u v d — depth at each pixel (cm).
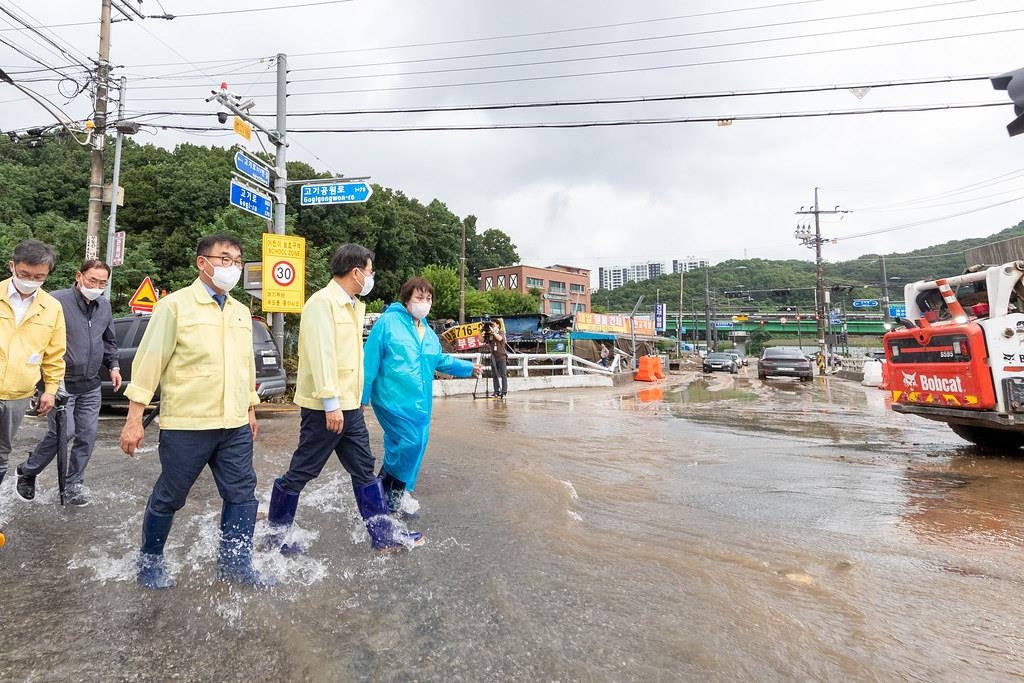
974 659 218
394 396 368
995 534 362
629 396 1491
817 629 239
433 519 384
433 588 274
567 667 207
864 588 280
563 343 2753
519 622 240
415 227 5416
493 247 8431
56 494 443
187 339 279
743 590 276
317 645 220
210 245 285
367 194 1291
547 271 7906
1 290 346
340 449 335
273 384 1021
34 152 4128
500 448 652
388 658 212
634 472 538
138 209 3338
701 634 233
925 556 324
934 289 703
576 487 478
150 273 2133
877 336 7531
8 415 354
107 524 369
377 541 327
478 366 450
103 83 1498
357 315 343
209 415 280
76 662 208
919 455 632
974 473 541
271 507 328
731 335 9400
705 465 573
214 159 3819
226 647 220
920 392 668
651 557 318
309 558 314
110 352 454
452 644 222
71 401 422
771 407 1198
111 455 592
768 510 414
